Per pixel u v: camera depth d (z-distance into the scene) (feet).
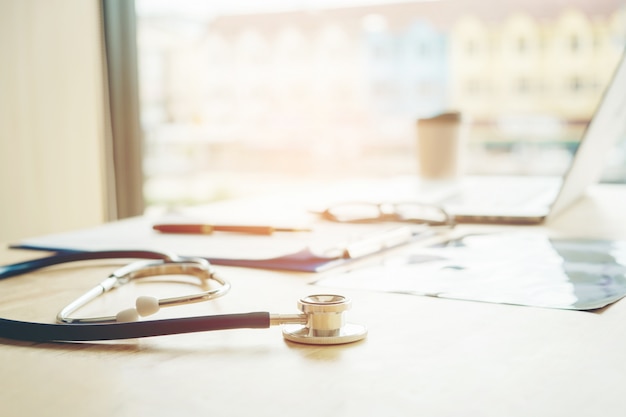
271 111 21.91
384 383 1.02
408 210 3.28
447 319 1.43
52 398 0.97
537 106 20.68
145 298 1.37
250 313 1.29
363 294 1.69
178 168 13.43
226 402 0.95
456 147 5.12
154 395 0.98
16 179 7.80
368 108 24.27
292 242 2.55
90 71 7.97
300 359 1.15
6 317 1.50
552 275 1.90
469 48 24.50
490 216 3.18
